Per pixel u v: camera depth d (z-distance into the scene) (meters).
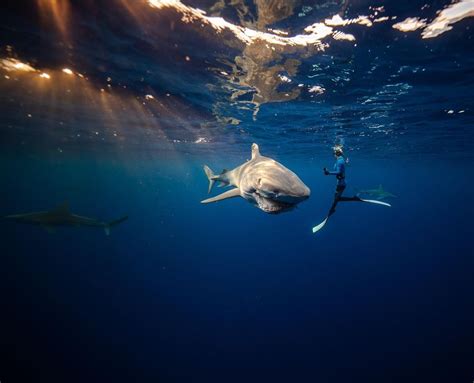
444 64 8.42
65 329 21.36
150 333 21.55
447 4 5.63
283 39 7.15
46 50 8.41
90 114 16.22
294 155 32.25
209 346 19.83
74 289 31.56
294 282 35.38
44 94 12.98
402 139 21.22
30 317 22.92
